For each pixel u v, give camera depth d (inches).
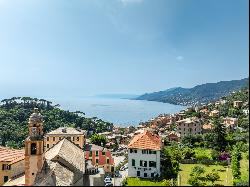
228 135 6043.3
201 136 6328.7
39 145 3125.0
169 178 4072.3
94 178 3225.9
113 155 6565.0
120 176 4591.5
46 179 2694.4
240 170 4045.3
